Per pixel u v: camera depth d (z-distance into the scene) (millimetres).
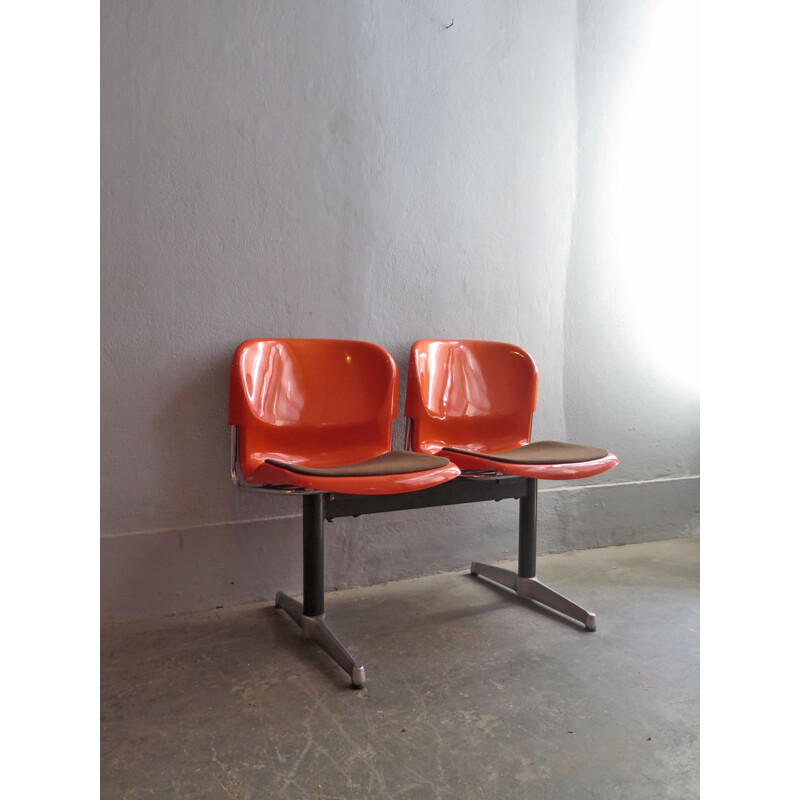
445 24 2480
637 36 2855
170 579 2164
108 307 2062
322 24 2285
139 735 1455
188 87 2117
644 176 2906
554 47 2691
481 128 2570
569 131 2742
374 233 2404
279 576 2311
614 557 2771
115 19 2023
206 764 1347
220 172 2172
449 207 2527
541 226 2711
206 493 2209
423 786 1273
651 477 3014
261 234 2236
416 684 1688
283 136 2250
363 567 2436
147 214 2090
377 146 2393
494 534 2668
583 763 1350
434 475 1771
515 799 1235
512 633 2006
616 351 2898
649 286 2941
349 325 2385
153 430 2133
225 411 2221
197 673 1753
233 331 2219
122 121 2045
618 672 1755
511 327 2678
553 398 2783
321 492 1950
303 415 2139
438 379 2354
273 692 1649
